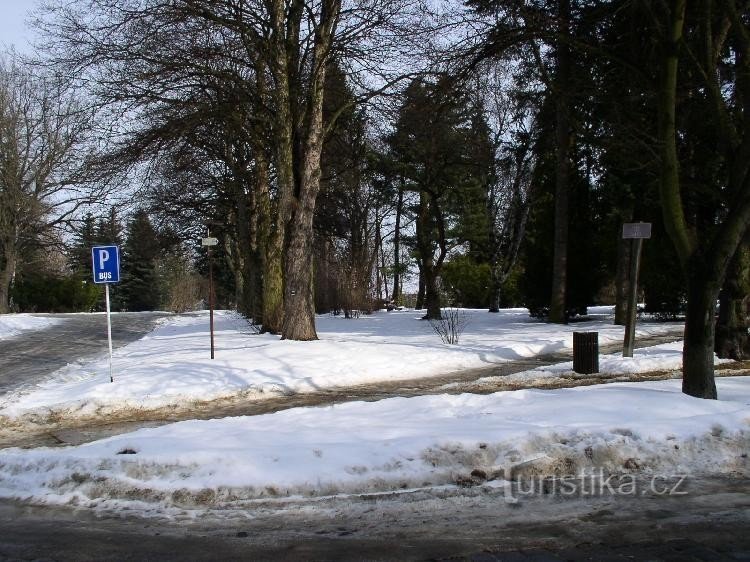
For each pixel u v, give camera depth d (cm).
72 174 3569
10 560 479
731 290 1341
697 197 1767
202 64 1730
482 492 593
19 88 3806
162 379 1235
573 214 2564
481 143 2347
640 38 1211
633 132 1225
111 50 1636
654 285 2291
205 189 2884
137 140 1772
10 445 860
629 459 654
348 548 488
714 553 471
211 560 472
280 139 1803
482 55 1171
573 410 789
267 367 1348
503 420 752
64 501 594
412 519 541
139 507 579
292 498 586
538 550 479
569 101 1495
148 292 6762
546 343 1753
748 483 615
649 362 1330
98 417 1024
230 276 6247
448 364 1473
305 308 1800
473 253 3838
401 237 2973
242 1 1689
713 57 950
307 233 1797
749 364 1275
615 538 500
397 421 782
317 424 790
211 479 612
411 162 2466
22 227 4019
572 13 1330
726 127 922
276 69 1795
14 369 1571
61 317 3700
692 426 706
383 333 2139
